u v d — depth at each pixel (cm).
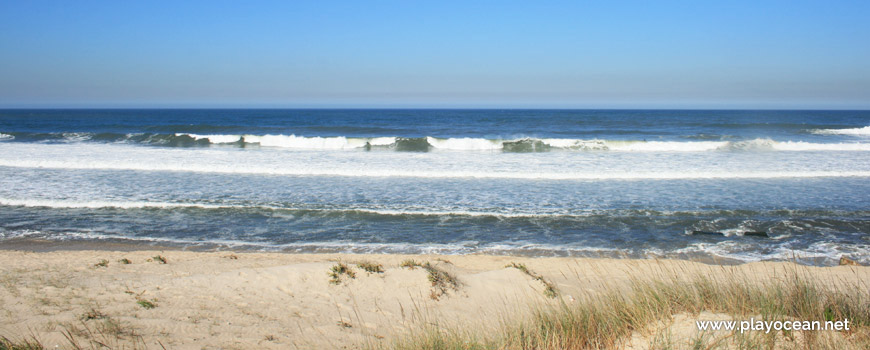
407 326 479
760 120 5894
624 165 1738
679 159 1917
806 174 1552
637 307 420
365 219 1016
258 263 698
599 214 1051
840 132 3316
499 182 1414
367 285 578
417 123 5119
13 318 450
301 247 838
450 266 691
